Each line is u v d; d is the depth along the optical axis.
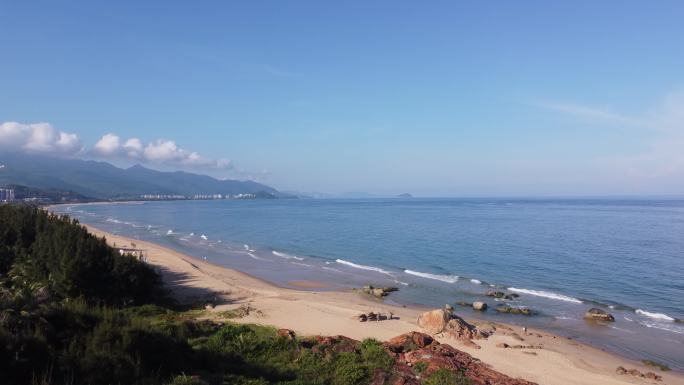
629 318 33.00
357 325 27.53
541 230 95.50
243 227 112.50
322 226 113.75
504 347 24.39
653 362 23.94
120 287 29.77
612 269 51.81
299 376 15.99
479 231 94.56
